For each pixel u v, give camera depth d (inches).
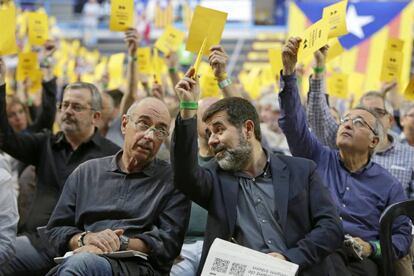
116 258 150.6
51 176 197.5
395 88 288.5
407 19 357.4
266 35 662.5
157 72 262.8
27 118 286.2
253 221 155.6
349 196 180.7
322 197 158.1
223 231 154.1
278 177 157.5
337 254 166.2
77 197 165.6
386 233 146.3
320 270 154.4
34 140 201.8
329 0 463.8
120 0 231.0
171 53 252.1
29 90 294.7
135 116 164.2
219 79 184.4
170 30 251.8
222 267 140.1
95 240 152.1
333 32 177.2
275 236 154.5
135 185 164.2
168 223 160.2
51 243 162.4
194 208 183.3
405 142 258.1
